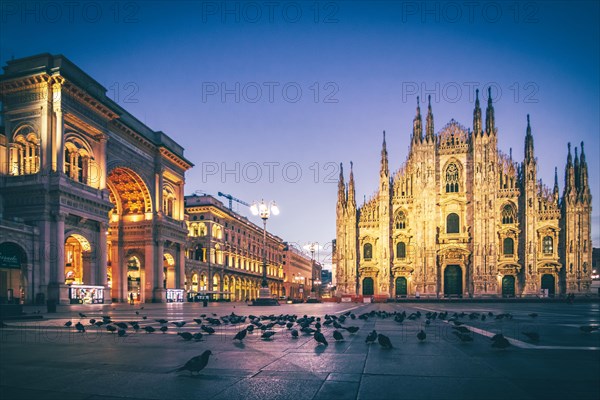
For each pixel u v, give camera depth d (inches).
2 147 1908.2
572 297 2269.9
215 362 330.6
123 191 2672.2
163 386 258.1
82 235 1983.3
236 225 4493.1
